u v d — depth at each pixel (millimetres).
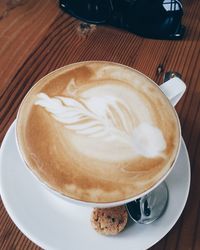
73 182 153
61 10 255
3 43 238
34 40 240
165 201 177
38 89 178
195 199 191
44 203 176
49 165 157
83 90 180
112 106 176
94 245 167
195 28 248
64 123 169
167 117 175
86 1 246
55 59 234
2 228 182
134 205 175
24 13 252
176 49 240
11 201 174
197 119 216
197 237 182
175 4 230
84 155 161
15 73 227
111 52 238
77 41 242
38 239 166
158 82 227
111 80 184
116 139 167
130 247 166
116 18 246
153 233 170
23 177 180
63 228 171
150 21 239
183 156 188
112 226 169
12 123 203
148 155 164
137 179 156
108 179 156
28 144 161
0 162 182
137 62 234
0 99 217
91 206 152
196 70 232
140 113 175
